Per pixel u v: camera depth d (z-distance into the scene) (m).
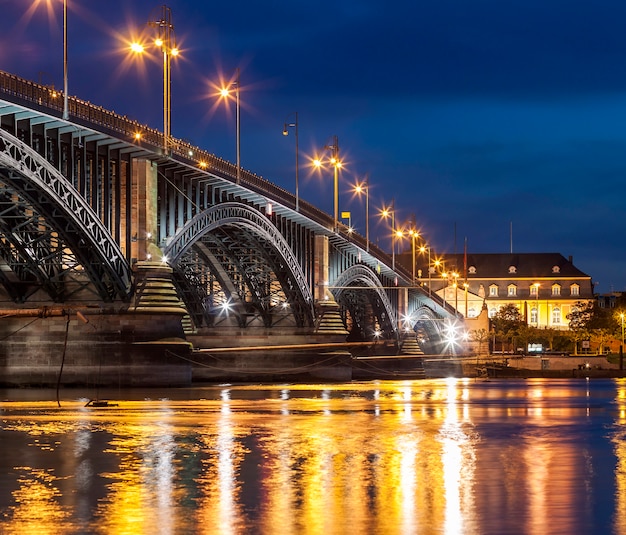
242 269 129.62
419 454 46.50
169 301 98.38
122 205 96.56
